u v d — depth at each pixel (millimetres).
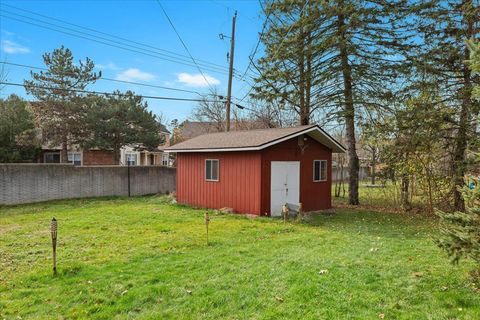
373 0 12078
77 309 3918
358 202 14367
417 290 4262
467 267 5082
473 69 4480
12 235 7914
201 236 7633
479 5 9922
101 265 5496
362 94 13195
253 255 6008
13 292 4418
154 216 10586
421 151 11266
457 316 3574
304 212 11625
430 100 11023
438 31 11305
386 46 12477
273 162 10969
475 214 4125
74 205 13578
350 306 3863
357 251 6246
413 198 13625
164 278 4840
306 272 4957
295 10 13945
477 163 9547
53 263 5273
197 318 3691
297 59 13969
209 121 28922
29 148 20656
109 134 22672
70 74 21359
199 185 13109
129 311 3883
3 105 19312
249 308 3898
